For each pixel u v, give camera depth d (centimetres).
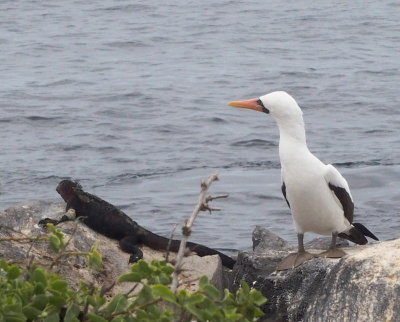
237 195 1681
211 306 514
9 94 2750
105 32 3934
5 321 513
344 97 2750
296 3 4747
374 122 2422
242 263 966
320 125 2386
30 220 995
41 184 1778
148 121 2417
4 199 1664
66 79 3000
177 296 507
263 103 938
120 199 1670
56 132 2283
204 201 528
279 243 1131
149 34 3888
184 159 2012
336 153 2061
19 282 541
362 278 803
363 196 1681
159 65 3278
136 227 1024
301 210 938
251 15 4375
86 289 577
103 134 2258
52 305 539
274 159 2017
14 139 2205
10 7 4572
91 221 1014
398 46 3647
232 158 2030
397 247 840
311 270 884
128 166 1947
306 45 3669
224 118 2448
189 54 3491
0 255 846
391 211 1580
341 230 955
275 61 3347
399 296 773
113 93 2772
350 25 4109
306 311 838
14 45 3650
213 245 1385
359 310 787
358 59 3388
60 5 4656
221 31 3962
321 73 3123
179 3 4728
